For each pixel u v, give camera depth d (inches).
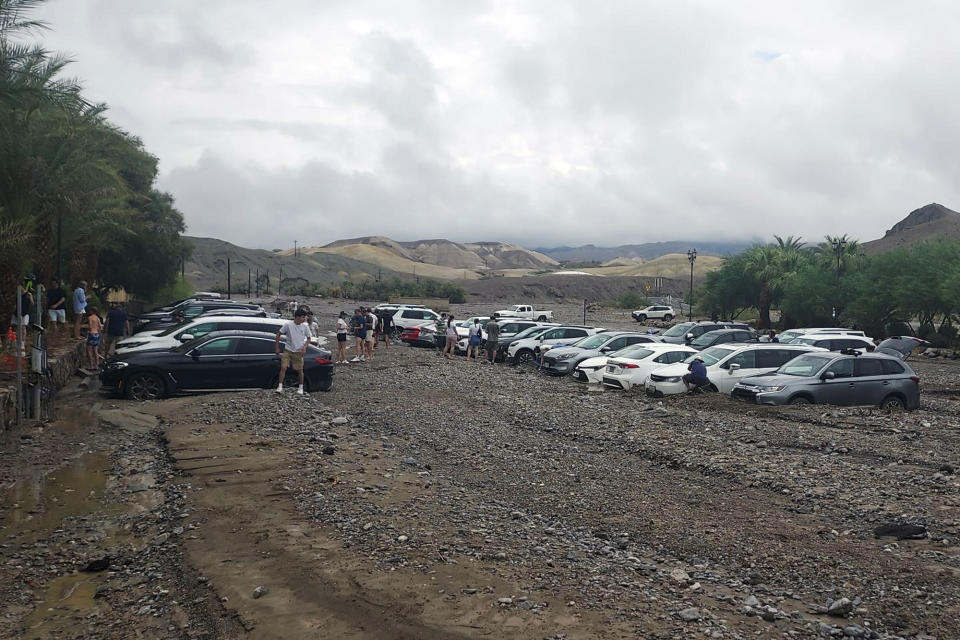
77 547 297.7
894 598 245.8
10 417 521.7
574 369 946.7
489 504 358.9
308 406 606.5
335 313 2829.7
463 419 613.9
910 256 1899.6
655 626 214.2
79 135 1018.1
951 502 362.0
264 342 701.3
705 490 394.6
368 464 422.6
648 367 805.2
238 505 339.9
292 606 229.9
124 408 604.1
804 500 370.9
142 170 1732.3
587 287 7229.3
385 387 804.0
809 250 2603.3
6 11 679.1
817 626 220.5
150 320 1305.4
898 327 1999.3
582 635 207.0
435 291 5059.1
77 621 228.4
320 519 318.0
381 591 239.1
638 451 490.6
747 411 643.5
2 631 221.5
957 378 1115.3
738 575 270.5
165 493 369.4
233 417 546.3
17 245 853.8
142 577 262.7
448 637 206.8
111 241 1589.6
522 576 253.1
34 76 771.4
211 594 241.8
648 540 310.2
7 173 881.5
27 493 374.3
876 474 419.5
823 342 1071.0
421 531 300.7
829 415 605.0
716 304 2659.9
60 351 821.9
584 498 375.9
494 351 1140.5
